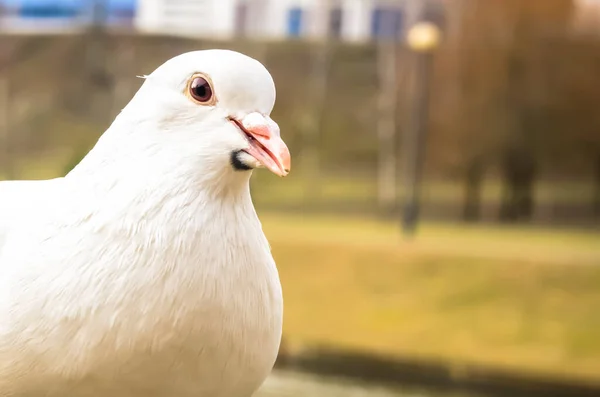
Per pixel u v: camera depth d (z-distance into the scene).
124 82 12.02
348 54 12.73
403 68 12.68
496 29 12.33
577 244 10.55
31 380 2.19
